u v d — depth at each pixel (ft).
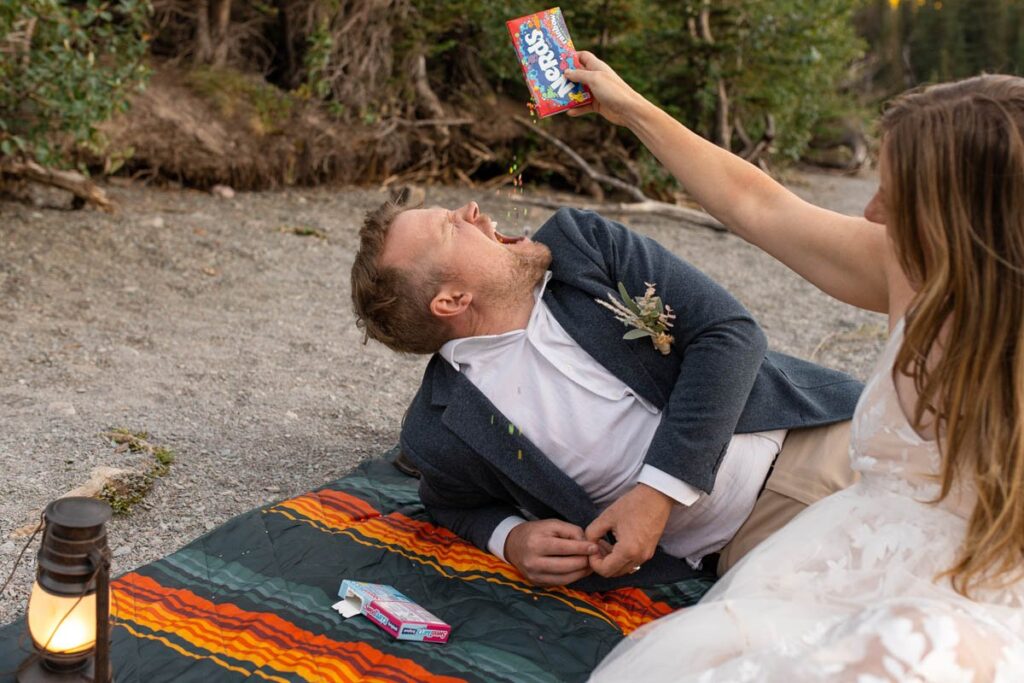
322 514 8.95
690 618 5.59
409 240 7.84
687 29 30.73
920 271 5.32
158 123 23.26
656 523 7.52
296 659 6.99
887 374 5.64
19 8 17.16
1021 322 4.94
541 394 7.91
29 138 18.85
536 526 7.95
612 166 31.30
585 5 28.43
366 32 26.99
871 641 4.82
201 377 13.05
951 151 5.00
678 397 7.68
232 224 21.18
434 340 8.10
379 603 7.43
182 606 7.50
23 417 11.03
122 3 19.49
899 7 73.36
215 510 9.61
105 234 18.83
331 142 26.27
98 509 5.85
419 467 8.31
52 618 5.79
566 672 7.07
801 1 30.78
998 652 4.81
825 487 7.89
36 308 14.97
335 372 13.83
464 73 29.89
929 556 5.30
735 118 33.78
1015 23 72.33
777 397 8.30
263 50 27.45
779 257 7.47
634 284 8.07
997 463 5.00
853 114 47.32
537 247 8.19
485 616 7.67
